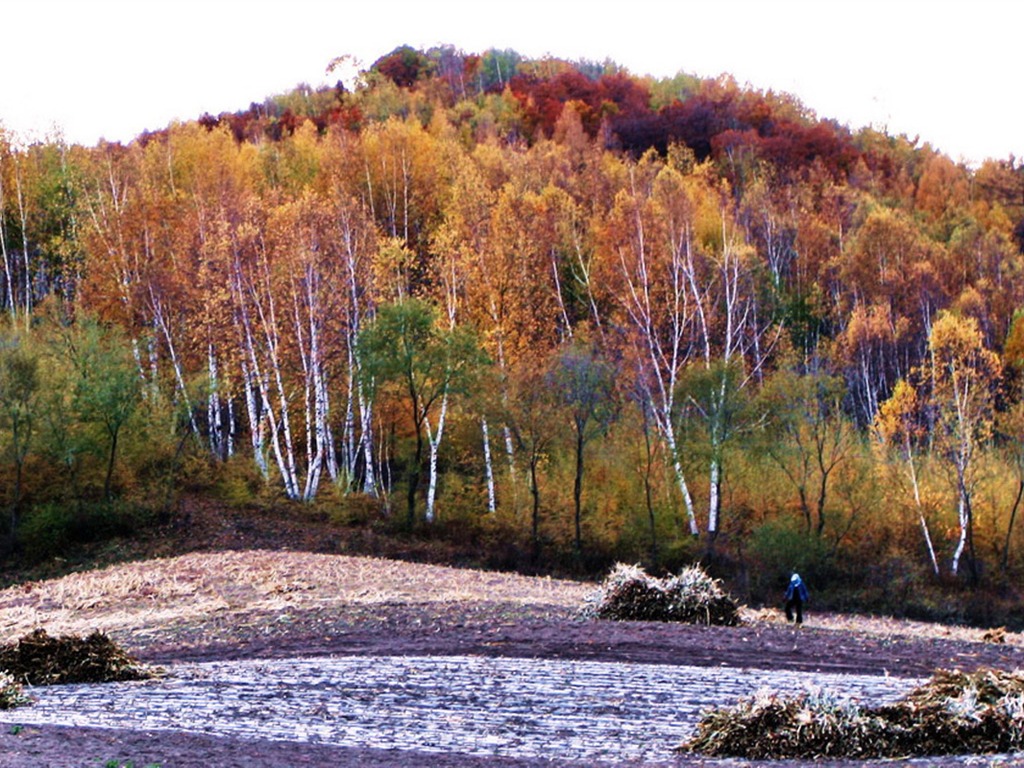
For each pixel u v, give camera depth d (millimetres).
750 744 17297
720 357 67625
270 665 25922
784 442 62344
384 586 43094
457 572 49000
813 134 134875
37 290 81750
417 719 19844
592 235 80625
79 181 82375
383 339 61312
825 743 17156
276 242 66438
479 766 16328
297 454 75188
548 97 145000
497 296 67312
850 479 62719
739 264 74438
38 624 37344
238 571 45969
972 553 56594
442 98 144000
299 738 18281
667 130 134125
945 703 17844
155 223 70750
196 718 19891
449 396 65938
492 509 63250
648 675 23812
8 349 58250
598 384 60562
